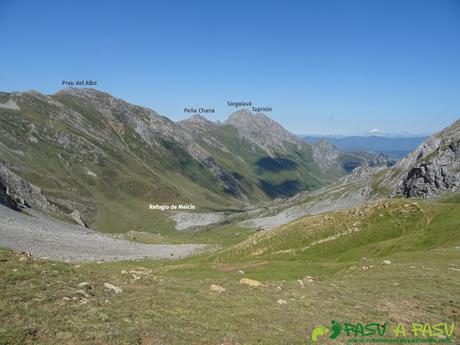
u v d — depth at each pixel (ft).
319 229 325.01
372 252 242.17
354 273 164.55
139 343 62.69
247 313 85.10
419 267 156.04
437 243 228.63
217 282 118.93
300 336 75.51
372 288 119.44
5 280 78.69
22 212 507.71
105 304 77.15
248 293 104.68
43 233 406.62
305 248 293.23
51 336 59.77
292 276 183.93
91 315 69.15
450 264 161.07
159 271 221.25
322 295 107.45
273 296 103.14
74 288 82.48
